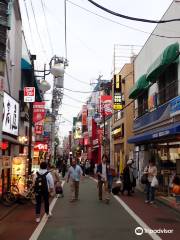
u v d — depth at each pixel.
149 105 26.56
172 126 19.20
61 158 44.59
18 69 23.81
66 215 14.26
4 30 13.22
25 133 27.30
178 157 20.11
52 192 13.71
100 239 10.04
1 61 13.27
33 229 11.52
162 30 23.48
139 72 30.52
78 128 85.62
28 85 27.94
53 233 10.88
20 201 17.47
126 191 24.06
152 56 26.19
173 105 19.95
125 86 38.53
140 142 27.62
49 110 49.59
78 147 85.94
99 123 54.88
